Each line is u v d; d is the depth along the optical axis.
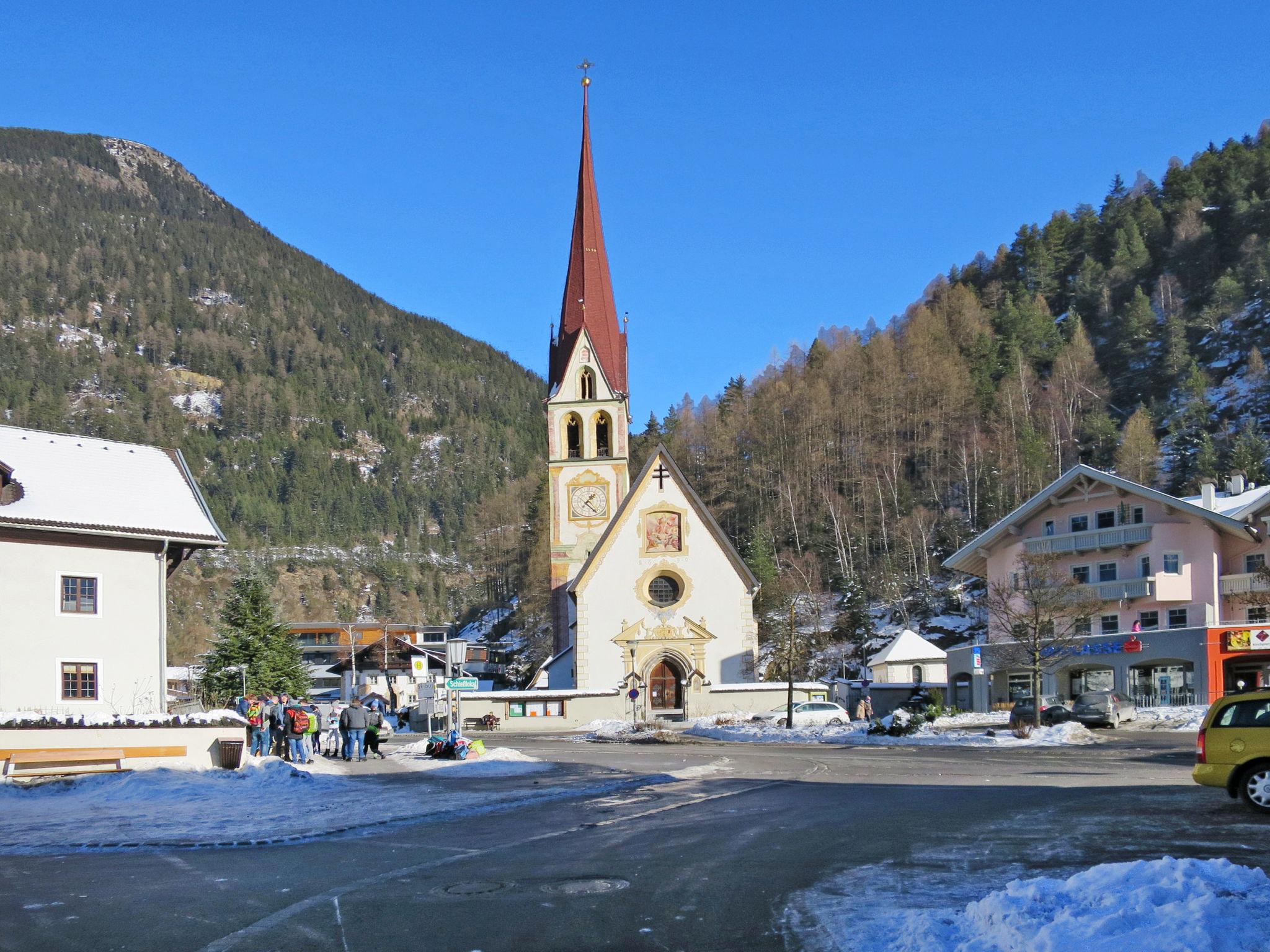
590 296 77.81
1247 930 9.19
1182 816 17.09
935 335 164.25
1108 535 66.00
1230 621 60.69
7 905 12.66
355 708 34.62
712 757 34.34
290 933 11.05
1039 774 26.67
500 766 31.02
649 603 65.62
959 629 94.38
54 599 38.41
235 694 71.31
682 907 11.61
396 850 16.08
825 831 16.47
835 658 92.38
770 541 110.00
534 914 11.56
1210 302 172.12
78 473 41.59
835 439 137.25
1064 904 10.22
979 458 122.00
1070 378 146.12
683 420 168.50
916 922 10.22
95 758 28.36
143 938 11.05
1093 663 62.00
